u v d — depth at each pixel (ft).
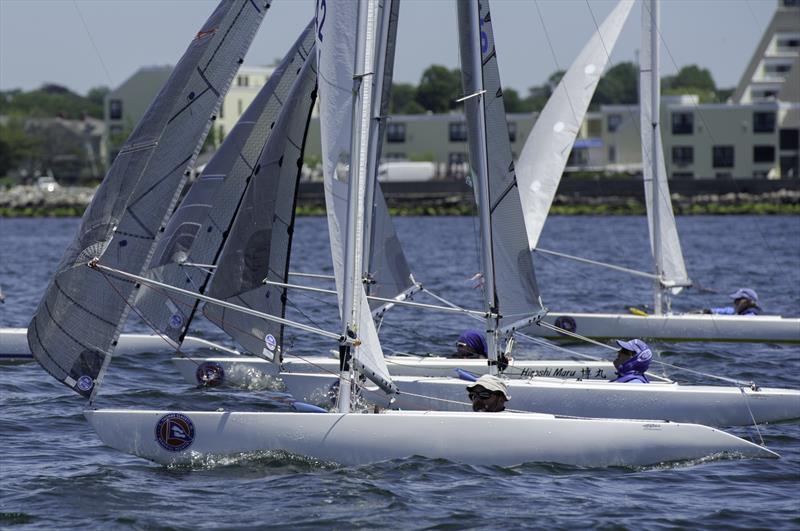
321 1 166.81
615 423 170.40
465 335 243.40
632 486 160.25
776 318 310.24
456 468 166.71
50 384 240.94
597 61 319.47
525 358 269.23
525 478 163.53
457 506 150.61
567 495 155.63
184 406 220.23
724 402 199.52
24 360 271.90
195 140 177.06
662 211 317.63
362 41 164.86
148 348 285.84
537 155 318.04
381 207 255.91
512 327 205.57
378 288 257.14
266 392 235.40
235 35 181.06
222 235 226.58
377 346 172.55
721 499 154.30
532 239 317.42
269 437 169.27
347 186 167.32
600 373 227.20
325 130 167.02
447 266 641.81
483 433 169.27
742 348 301.43
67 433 193.16
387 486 158.40
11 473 165.68
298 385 217.77
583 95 318.86
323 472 165.17
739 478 163.94
